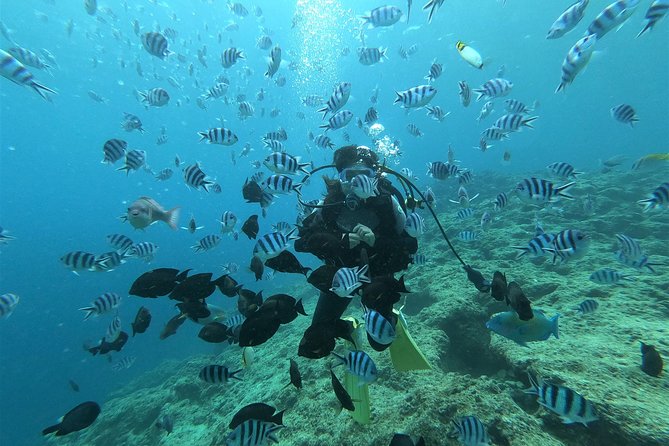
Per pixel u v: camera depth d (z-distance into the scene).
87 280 31.56
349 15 26.86
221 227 6.79
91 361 20.44
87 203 108.62
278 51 7.61
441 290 7.16
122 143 6.21
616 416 2.72
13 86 51.59
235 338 3.45
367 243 2.07
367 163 2.71
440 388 3.28
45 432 2.61
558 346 3.92
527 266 7.17
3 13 35.44
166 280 2.68
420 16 53.81
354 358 2.58
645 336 3.82
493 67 60.41
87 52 45.62
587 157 53.84
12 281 34.19
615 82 62.56
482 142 8.12
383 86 71.19
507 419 2.80
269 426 2.62
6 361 21.72
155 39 6.95
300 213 4.69
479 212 12.52
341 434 3.36
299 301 2.40
